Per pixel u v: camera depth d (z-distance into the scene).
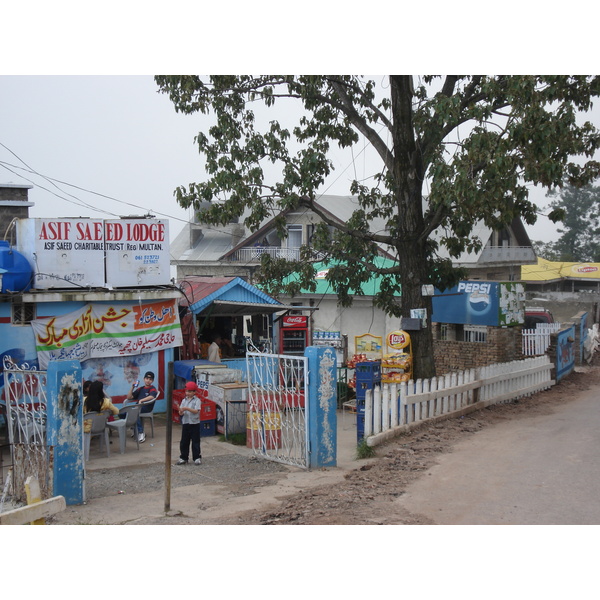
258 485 10.52
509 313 20.39
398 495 8.82
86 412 13.57
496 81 14.58
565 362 22.95
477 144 13.20
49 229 15.77
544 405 17.59
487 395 16.91
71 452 9.53
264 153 16.55
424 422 13.98
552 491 8.70
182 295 18.30
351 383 19.67
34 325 15.40
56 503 6.51
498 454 11.22
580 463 10.33
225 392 14.91
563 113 12.94
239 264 41.88
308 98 16.88
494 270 41.84
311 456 11.59
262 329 22.08
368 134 16.86
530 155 12.91
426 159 15.66
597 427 13.78
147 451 13.75
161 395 17.67
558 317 39.34
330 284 18.20
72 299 15.78
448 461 10.82
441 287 17.50
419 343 16.72
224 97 16.61
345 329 31.09
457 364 21.00
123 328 16.77
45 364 15.52
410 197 16.45
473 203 13.18
